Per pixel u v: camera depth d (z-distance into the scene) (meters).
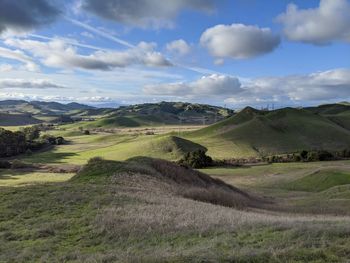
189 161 96.00
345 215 31.03
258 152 126.38
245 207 33.88
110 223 18.61
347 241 12.75
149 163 44.72
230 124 168.38
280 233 14.60
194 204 25.41
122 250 14.81
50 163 105.19
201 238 15.41
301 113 169.75
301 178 66.19
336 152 113.44
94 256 13.48
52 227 18.62
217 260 11.36
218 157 116.12
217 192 36.59
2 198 24.98
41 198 24.52
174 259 11.59
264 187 64.75
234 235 15.30
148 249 14.29
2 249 15.75
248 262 11.30
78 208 22.36
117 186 30.58
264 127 150.62
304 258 11.39
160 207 22.17
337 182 59.97
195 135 162.50
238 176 79.25
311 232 14.04
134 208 21.77
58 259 13.80
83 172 37.62
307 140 140.50
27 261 13.99
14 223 19.88
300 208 36.66
